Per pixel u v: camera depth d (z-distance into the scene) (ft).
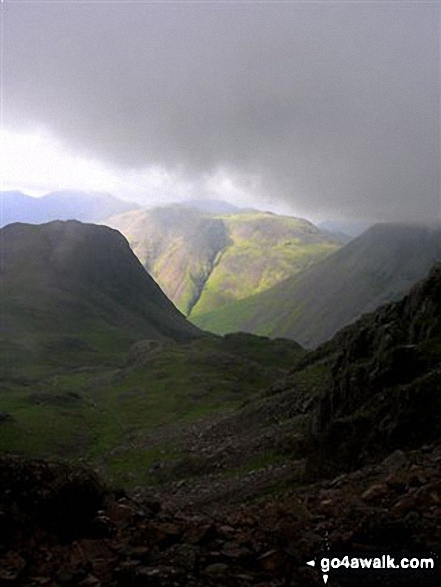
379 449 106.42
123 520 42.96
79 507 43.06
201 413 378.53
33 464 45.34
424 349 138.10
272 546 40.19
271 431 199.41
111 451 279.28
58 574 36.65
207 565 37.55
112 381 536.83
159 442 269.64
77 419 375.66
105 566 37.17
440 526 41.78
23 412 377.71
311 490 74.69
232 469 178.40
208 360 563.07
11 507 41.55
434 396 105.91
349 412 144.87
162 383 496.23
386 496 52.11
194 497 143.13
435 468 59.00
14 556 38.37
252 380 512.63
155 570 36.06
